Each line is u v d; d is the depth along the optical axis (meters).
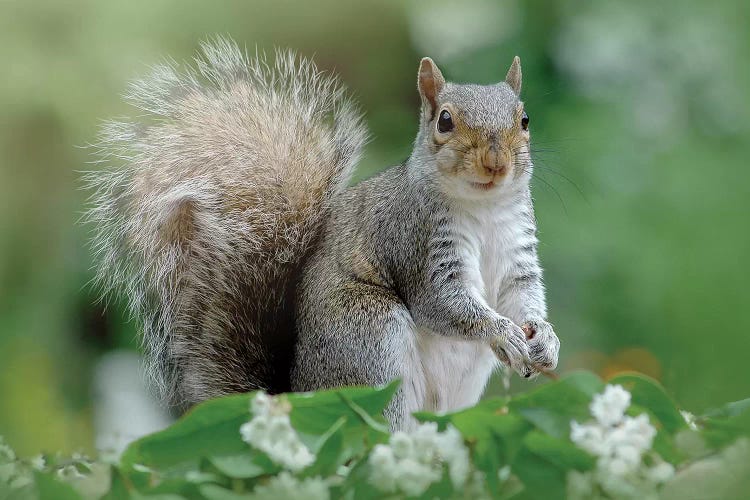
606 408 5.24
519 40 16.86
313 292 9.07
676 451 5.47
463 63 16.97
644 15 16.95
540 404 5.39
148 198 9.57
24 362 14.23
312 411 5.69
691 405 13.93
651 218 15.20
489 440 5.43
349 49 17.08
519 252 8.99
